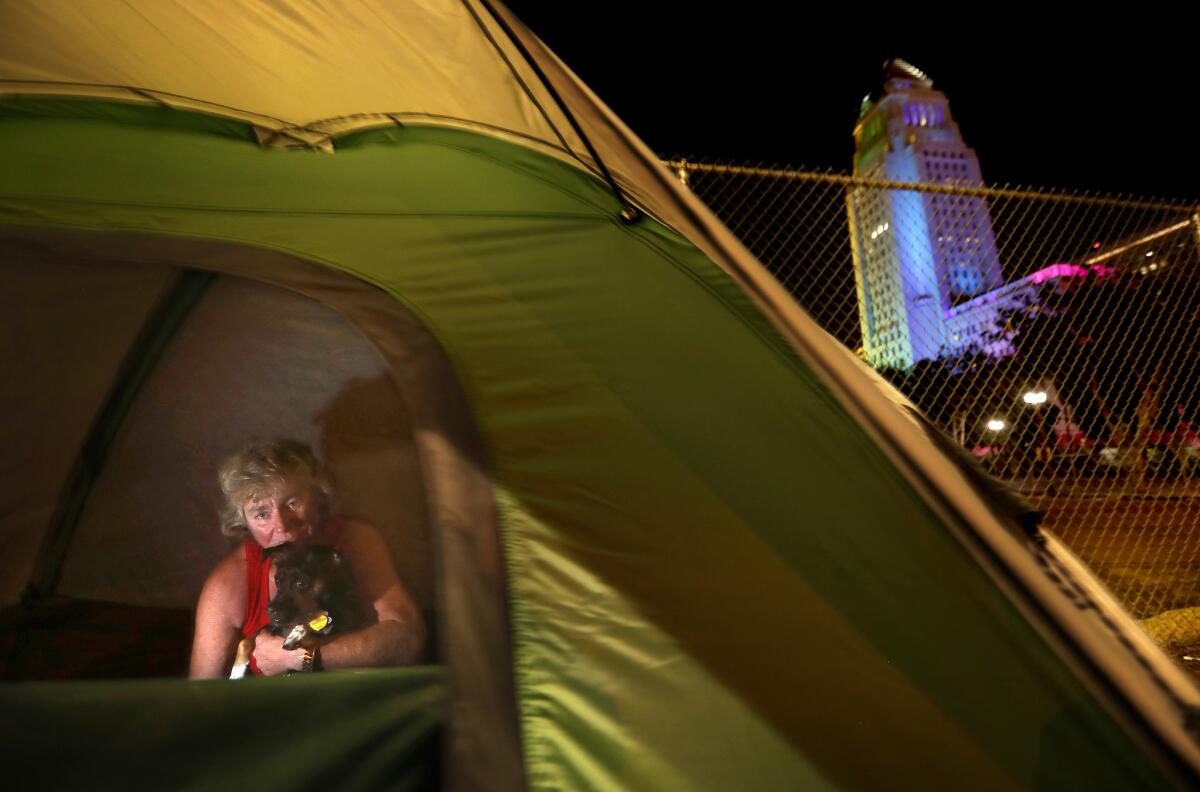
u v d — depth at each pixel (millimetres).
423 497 1685
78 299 1780
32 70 1991
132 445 1739
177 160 2045
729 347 2098
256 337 1860
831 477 1914
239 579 1582
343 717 1335
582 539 1645
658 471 1809
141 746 1233
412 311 1948
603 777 1338
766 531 1769
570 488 1724
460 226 2162
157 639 1577
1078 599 1899
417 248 2078
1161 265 6172
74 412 1726
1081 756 1567
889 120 100188
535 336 1992
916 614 1705
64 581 1620
